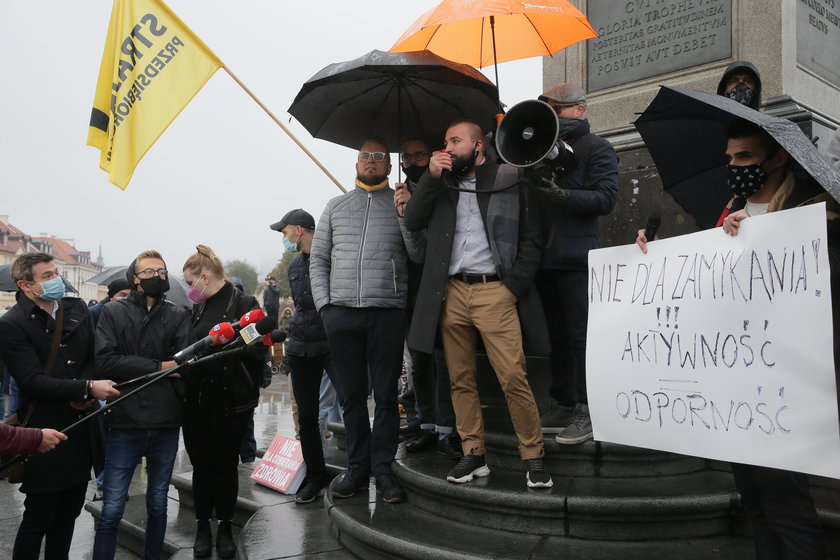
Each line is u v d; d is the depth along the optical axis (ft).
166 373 10.75
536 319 10.64
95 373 11.60
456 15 10.66
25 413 10.92
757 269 6.82
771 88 13.73
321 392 21.18
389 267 11.95
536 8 10.84
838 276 6.51
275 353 51.34
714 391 7.11
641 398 7.84
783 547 6.85
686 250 7.55
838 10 15.62
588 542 9.52
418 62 11.10
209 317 13.23
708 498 9.53
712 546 9.30
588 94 16.42
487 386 15.52
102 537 11.17
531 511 9.86
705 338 7.23
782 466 6.49
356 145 13.69
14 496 19.45
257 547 11.43
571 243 11.22
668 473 10.80
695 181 8.58
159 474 11.82
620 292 8.18
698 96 6.95
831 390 6.20
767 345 6.68
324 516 13.19
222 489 12.60
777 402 6.57
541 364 14.23
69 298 11.69
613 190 11.08
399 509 11.32
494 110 12.54
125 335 11.51
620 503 9.45
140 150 15.72
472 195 10.86
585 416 11.02
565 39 13.07
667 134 8.34
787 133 6.12
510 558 8.97
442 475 11.18
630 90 15.66
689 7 14.82
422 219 10.93
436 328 10.55
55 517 11.41
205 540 12.72
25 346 10.80
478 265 10.61
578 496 9.69
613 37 16.05
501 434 11.66
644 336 7.85
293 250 15.83
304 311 14.29
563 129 11.46
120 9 15.97
